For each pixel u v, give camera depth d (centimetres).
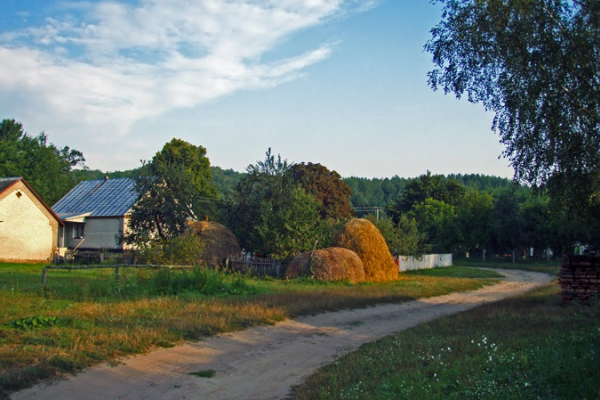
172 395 795
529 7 1216
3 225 3847
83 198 5106
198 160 6688
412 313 1828
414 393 749
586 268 1789
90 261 3838
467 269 4894
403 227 4694
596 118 1257
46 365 828
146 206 3881
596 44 1155
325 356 1123
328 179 5975
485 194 6481
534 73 1269
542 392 727
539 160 1376
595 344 984
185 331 1199
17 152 6425
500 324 1424
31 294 1561
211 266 3019
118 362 927
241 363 1021
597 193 1423
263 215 3256
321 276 2709
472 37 1319
